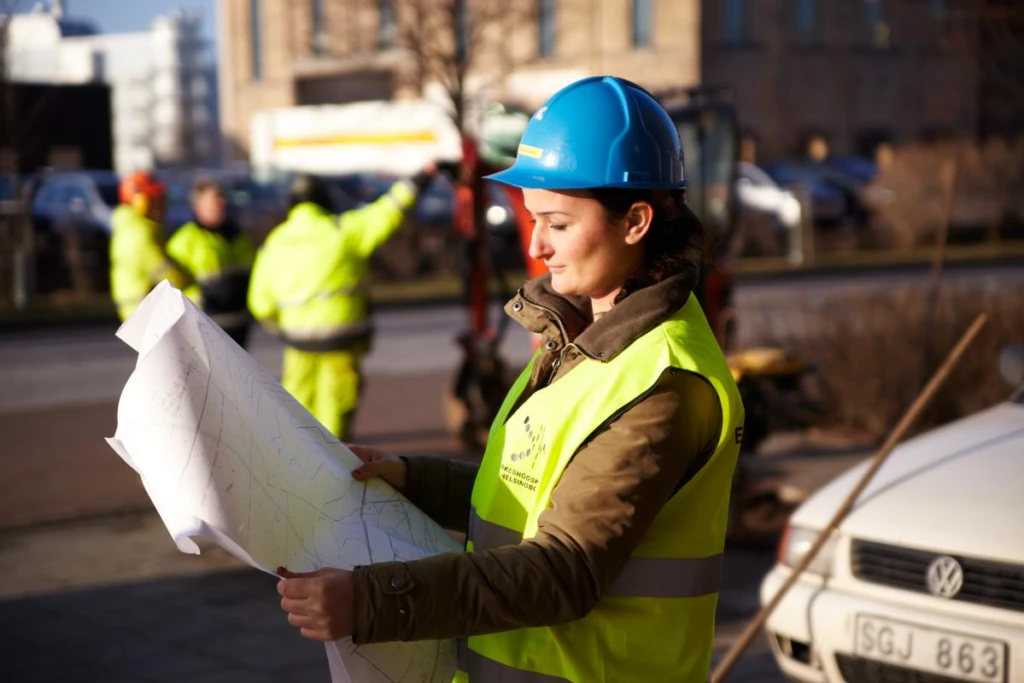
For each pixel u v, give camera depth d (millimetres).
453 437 9406
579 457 1870
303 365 7008
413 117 24812
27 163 26031
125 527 7152
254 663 5004
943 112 37844
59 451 9133
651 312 1919
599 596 1810
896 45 38094
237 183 25047
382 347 15055
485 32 19891
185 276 7594
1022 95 8406
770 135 36219
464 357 8922
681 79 34750
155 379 1841
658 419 1842
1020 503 3832
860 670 3906
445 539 2168
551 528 1822
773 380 6902
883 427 9039
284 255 7020
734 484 6637
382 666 1968
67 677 4844
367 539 2021
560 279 2010
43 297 20641
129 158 53688
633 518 1810
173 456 1810
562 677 1938
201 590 5984
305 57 43281
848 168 30609
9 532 7051
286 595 1749
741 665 4945
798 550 4188
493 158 8680
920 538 3836
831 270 22953
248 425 1924
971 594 3709
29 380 12625
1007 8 7871
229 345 1994
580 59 32094
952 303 9273
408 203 7035
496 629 1785
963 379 8930
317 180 7148
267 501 1886
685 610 1941
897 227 27172
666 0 34781
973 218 27391
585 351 1922
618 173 1949
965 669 3641
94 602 5797
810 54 37094
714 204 8852
